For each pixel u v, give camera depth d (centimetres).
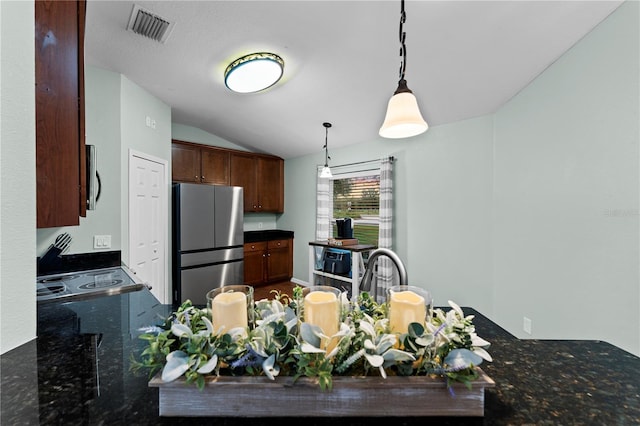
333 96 273
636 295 131
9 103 71
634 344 132
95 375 61
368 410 47
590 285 156
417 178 315
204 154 394
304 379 47
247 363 48
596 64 150
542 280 195
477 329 88
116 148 226
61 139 114
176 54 212
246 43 199
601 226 149
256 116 339
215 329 57
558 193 179
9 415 47
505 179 236
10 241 73
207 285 339
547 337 190
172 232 319
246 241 424
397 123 127
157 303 124
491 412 48
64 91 114
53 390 55
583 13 144
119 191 227
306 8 165
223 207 356
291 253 484
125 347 77
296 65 226
